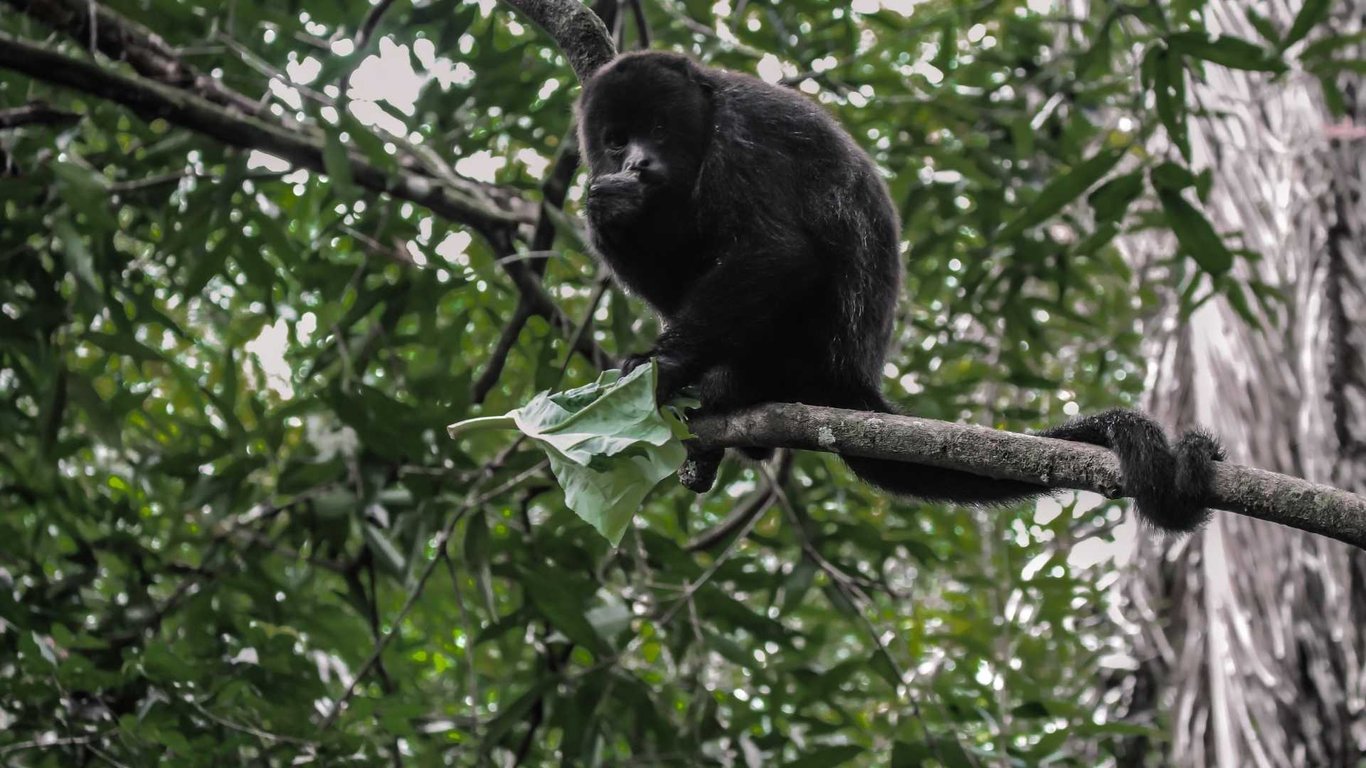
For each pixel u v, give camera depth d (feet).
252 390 35.96
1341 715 25.38
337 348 29.14
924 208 32.68
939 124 33.96
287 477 27.27
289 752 24.09
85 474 33.81
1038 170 33.50
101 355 33.30
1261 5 30.40
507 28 31.81
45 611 26.20
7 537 27.58
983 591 34.65
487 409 32.81
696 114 20.98
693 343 18.30
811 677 27.76
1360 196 28.91
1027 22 32.81
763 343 20.16
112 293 28.25
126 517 27.71
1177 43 24.04
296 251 29.48
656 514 35.94
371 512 27.30
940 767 27.32
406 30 26.27
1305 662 25.90
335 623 28.63
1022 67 32.91
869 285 20.75
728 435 17.48
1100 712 29.09
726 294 18.67
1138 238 34.35
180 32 26.40
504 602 36.04
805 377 20.70
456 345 28.94
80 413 31.07
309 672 26.25
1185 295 26.08
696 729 26.86
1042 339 32.76
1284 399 27.58
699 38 31.45
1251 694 25.91
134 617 27.12
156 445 29.66
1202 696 26.91
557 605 25.13
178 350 38.93
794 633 27.89
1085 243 26.03
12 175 27.04
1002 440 14.85
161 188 28.27
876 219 21.20
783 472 29.25
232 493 27.20
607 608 26.08
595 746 26.63
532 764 29.58
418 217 31.91
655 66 21.08
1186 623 27.96
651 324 32.35
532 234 28.25
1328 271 28.35
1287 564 26.55
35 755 23.94
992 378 31.81
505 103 28.50
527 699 26.45
